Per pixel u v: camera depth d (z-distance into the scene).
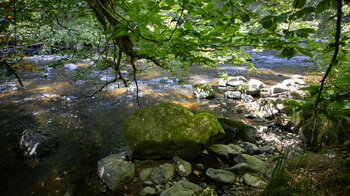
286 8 3.58
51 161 3.65
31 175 3.31
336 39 0.89
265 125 4.83
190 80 8.80
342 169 1.87
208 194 2.67
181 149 3.37
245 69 10.58
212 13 1.21
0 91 6.82
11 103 5.99
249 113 5.57
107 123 5.06
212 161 3.49
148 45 1.68
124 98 6.61
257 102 6.11
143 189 2.82
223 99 6.68
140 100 6.46
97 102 6.27
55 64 2.35
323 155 2.29
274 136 4.27
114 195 2.80
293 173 2.05
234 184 2.83
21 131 4.61
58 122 5.05
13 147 4.01
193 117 3.76
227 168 3.29
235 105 6.15
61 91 7.02
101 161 3.43
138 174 3.15
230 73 9.90
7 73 1.62
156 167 3.21
